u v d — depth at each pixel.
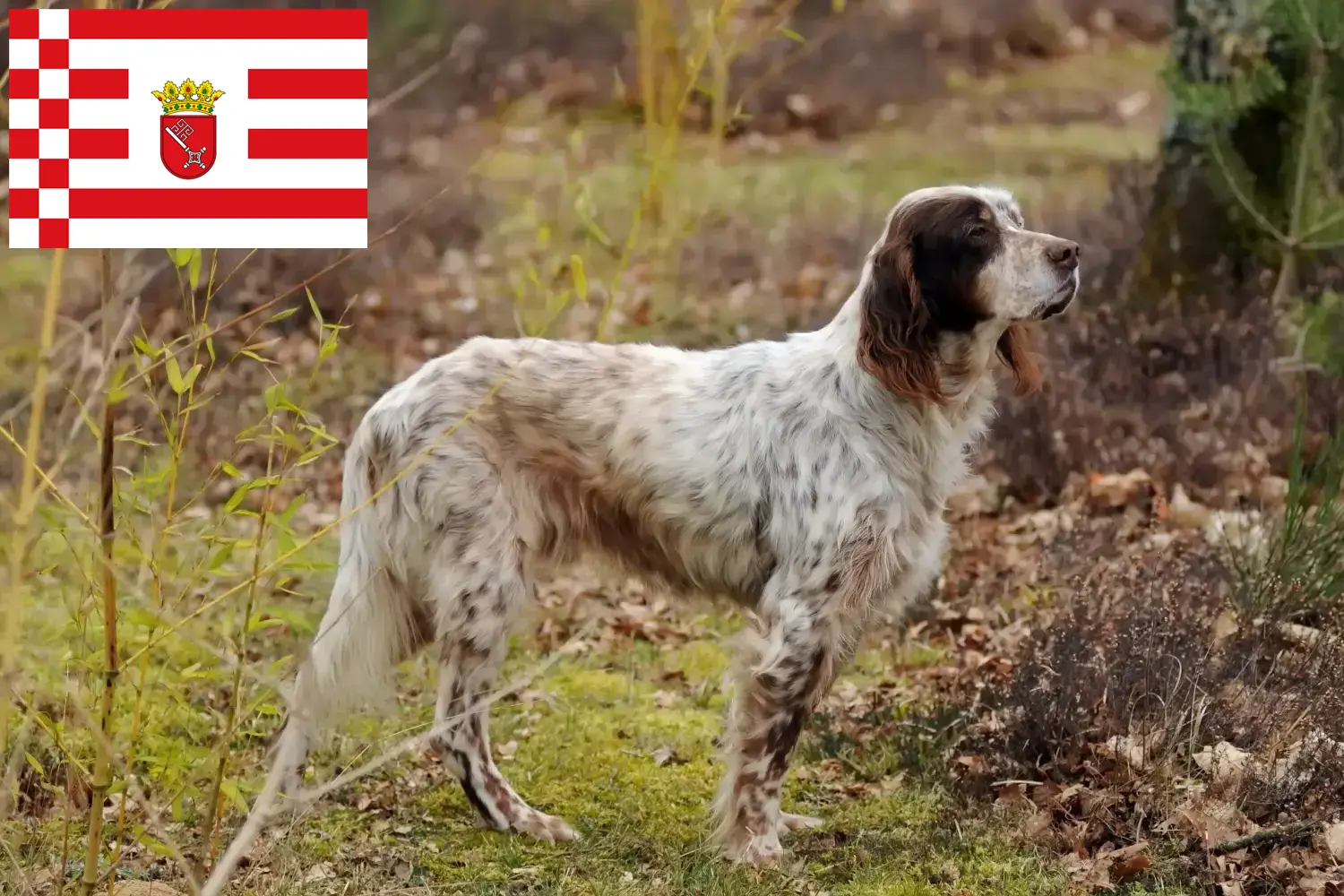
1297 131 7.76
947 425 4.67
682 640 6.20
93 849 3.37
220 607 5.68
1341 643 4.93
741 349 4.84
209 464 7.68
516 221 11.62
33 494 3.24
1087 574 5.59
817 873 4.28
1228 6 8.10
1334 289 7.63
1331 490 5.63
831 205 12.66
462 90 16.30
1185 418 7.27
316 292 10.16
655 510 4.74
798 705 4.52
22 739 3.70
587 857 4.43
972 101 16.80
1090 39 19.64
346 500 4.83
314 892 4.16
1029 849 4.28
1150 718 4.64
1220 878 4.01
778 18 8.96
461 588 4.65
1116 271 8.59
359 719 5.24
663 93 9.32
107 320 3.19
